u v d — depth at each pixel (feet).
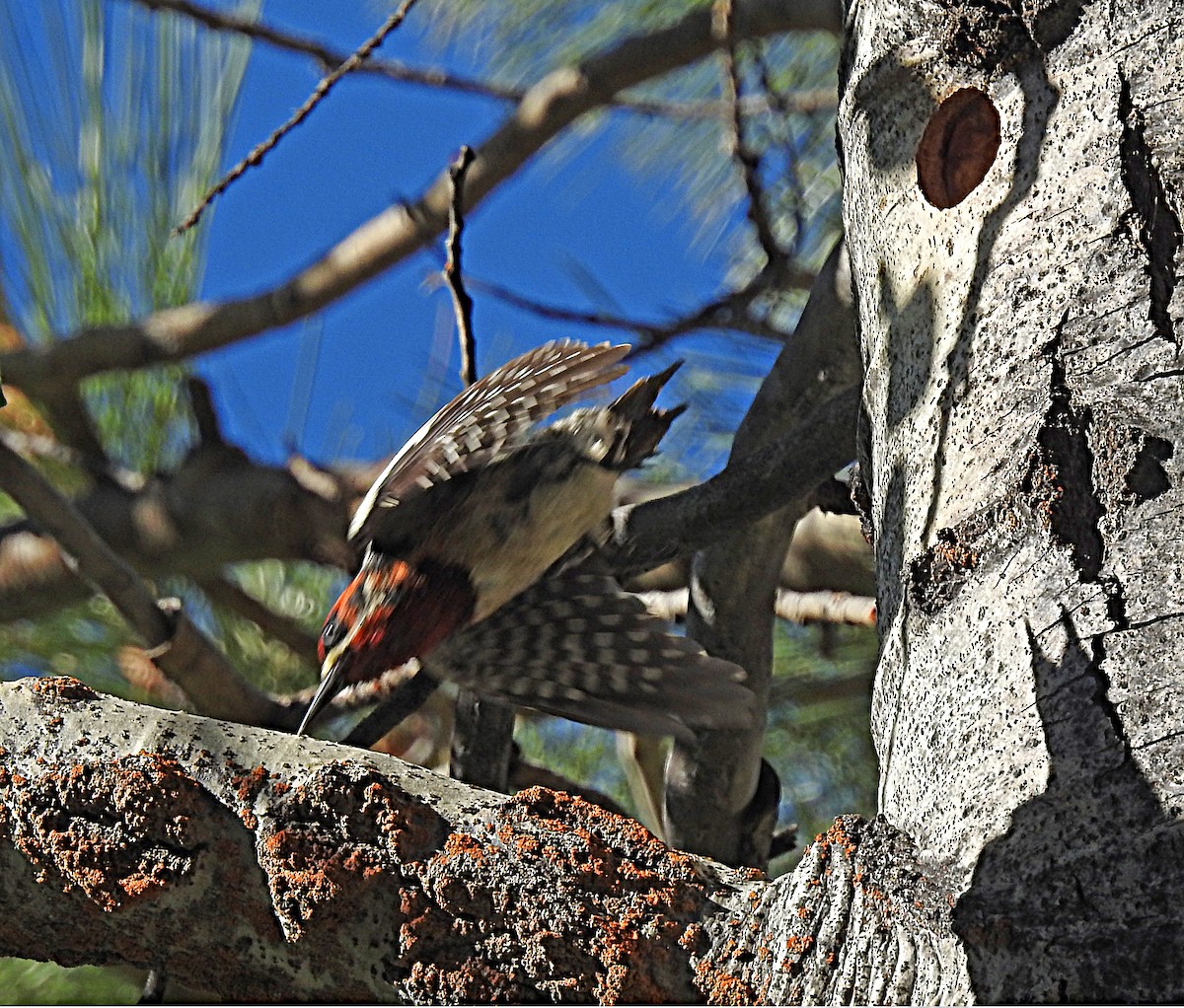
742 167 24.89
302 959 14.16
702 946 13.26
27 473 23.11
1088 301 12.82
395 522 22.94
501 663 23.18
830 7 25.53
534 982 13.51
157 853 14.21
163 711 14.92
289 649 30.63
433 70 29.73
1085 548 12.17
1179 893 10.63
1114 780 11.18
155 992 14.93
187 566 31.60
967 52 14.46
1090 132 13.29
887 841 12.08
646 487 30.32
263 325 29.91
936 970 11.36
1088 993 10.61
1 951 14.97
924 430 13.66
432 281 25.63
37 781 14.47
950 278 13.96
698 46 27.20
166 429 32.63
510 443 22.35
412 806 14.11
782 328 29.91
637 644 22.62
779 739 30.48
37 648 29.04
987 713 12.06
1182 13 13.28
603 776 31.50
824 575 29.37
